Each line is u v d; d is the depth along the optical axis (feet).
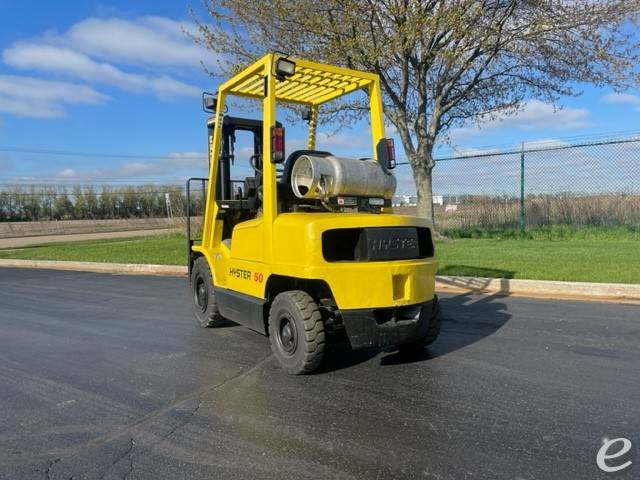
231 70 43.06
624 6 37.99
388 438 11.24
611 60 40.75
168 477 9.92
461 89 46.78
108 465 10.43
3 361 17.87
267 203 15.79
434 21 34.76
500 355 16.76
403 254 14.98
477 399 13.24
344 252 14.76
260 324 16.48
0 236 108.68
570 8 38.96
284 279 16.14
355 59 36.96
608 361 15.89
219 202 19.44
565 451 10.46
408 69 43.32
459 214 53.78
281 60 15.67
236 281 18.06
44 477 10.03
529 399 13.12
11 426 12.46
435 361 16.39
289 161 16.67
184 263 42.57
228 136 20.84
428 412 12.54
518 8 38.93
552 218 50.29
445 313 22.76
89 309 27.04
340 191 15.93
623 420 11.79
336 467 10.09
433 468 9.95
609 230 46.70
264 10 38.65
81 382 15.48
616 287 24.97
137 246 61.11
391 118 45.16
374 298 14.35
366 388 14.26
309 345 14.79
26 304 29.12
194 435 11.68
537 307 23.36
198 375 15.81
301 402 13.41
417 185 46.03
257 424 12.15
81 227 129.08
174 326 22.39
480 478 9.55
